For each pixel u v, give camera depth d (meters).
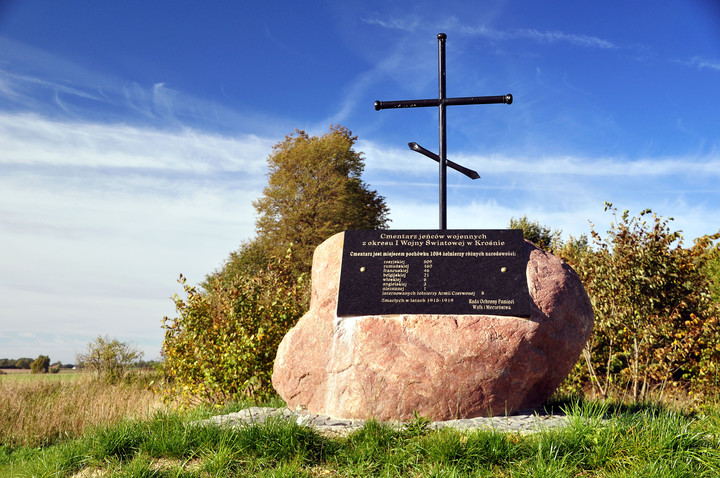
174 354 9.77
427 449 4.73
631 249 10.14
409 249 6.81
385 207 34.53
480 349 5.99
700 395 9.50
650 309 10.09
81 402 10.73
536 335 6.14
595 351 11.30
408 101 8.06
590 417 5.12
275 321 10.04
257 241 29.58
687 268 10.12
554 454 4.49
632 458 4.33
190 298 10.07
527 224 21.19
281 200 30.22
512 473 4.32
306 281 11.88
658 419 4.93
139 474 4.58
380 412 5.97
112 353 16.12
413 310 6.38
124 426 5.68
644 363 10.39
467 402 5.93
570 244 12.29
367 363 6.11
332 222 29.50
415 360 6.02
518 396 6.10
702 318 10.10
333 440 5.22
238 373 9.47
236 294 10.21
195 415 7.05
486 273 6.55
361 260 6.81
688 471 4.07
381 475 4.48
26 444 9.18
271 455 4.88
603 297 10.52
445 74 8.12
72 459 5.30
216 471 4.67
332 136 31.66
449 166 7.93
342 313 6.46
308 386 6.47
